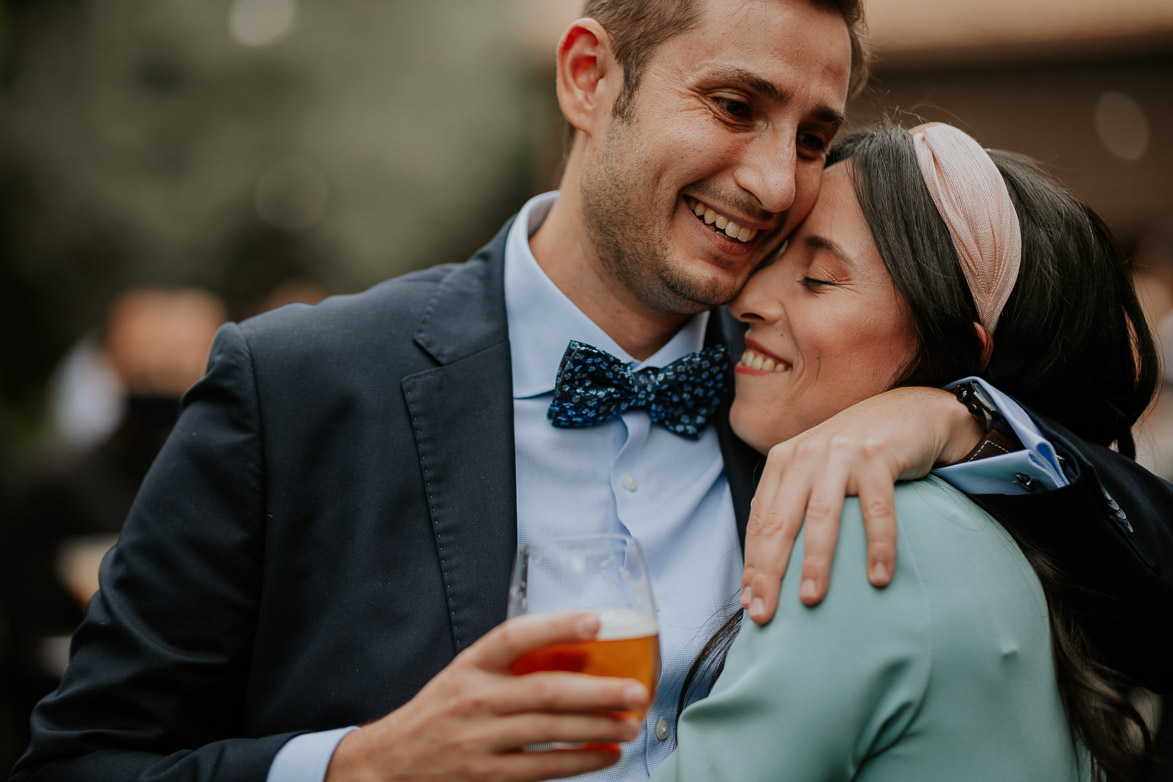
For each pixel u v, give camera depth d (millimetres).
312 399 1452
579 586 1023
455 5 9500
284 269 9445
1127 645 1356
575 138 1672
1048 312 1404
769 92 1420
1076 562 1292
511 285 1655
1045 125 8219
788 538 1217
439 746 1004
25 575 3074
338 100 9477
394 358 1515
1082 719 1224
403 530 1418
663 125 1462
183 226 9414
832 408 1458
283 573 1393
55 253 9539
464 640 1368
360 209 9398
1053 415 1506
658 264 1516
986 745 1147
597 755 1012
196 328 3447
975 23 7945
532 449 1558
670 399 1602
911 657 1138
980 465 1298
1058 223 1437
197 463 1419
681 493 1596
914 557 1183
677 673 1470
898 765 1160
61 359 10070
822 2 1432
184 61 9500
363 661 1354
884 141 1456
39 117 9477
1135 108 8055
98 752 1322
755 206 1445
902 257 1381
